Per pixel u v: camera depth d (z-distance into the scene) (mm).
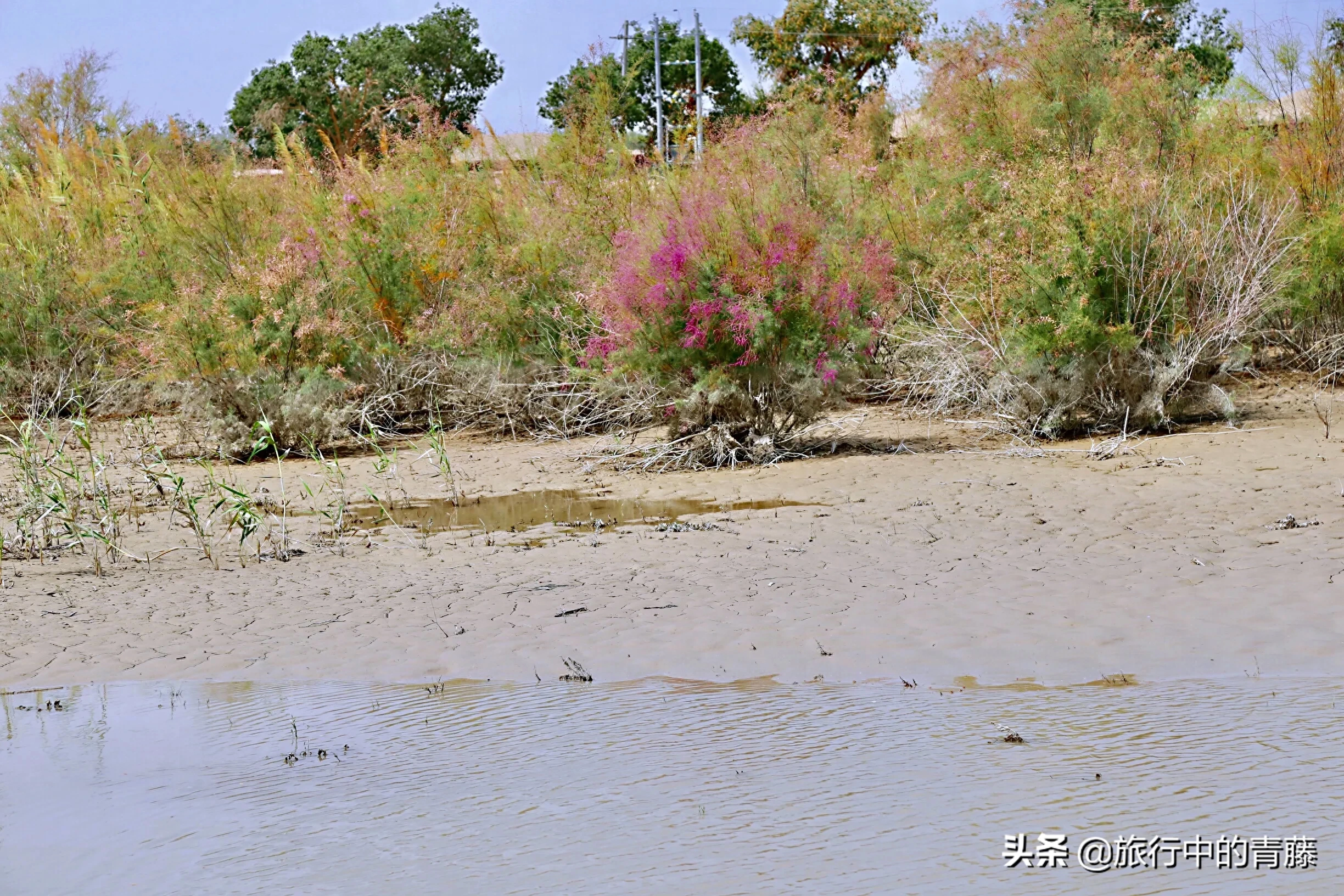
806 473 10812
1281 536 7652
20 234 17391
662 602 6871
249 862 3771
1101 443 11328
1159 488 9289
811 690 5371
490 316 14461
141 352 14648
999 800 3984
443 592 7379
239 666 6145
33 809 4316
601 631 6398
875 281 12422
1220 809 3846
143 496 11281
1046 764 4301
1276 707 4840
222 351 13594
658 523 9180
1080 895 3266
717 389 11625
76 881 3703
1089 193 12234
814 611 6539
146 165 18391
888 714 4969
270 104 47812
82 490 10477
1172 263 11812
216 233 15594
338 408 14117
